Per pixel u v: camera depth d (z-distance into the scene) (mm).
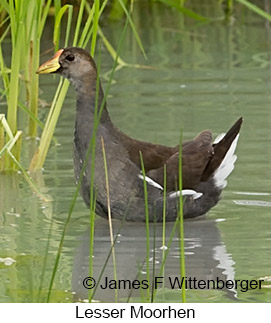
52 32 20203
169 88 16797
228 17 22672
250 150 13594
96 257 9867
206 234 10617
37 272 9391
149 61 18703
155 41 20391
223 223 11047
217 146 11305
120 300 8625
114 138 10789
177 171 10953
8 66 17719
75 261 9750
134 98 16156
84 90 10789
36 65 13867
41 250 10078
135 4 23000
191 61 18703
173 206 10898
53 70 10898
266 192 12078
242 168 12906
